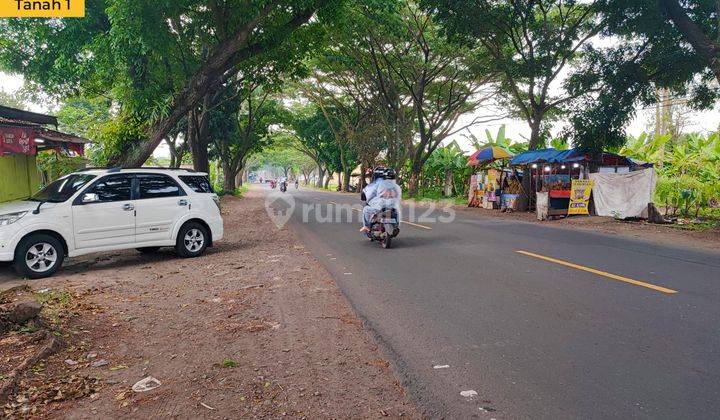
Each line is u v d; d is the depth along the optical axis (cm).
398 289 650
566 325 482
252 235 1299
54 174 1816
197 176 1005
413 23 2616
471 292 621
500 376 371
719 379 354
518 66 1786
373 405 329
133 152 1277
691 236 1138
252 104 3772
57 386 357
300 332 480
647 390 340
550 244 1018
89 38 1352
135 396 342
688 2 1373
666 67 1437
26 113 1169
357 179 5644
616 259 830
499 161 2403
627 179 1526
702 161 1730
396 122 3462
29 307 477
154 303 596
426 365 395
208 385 360
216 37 1348
